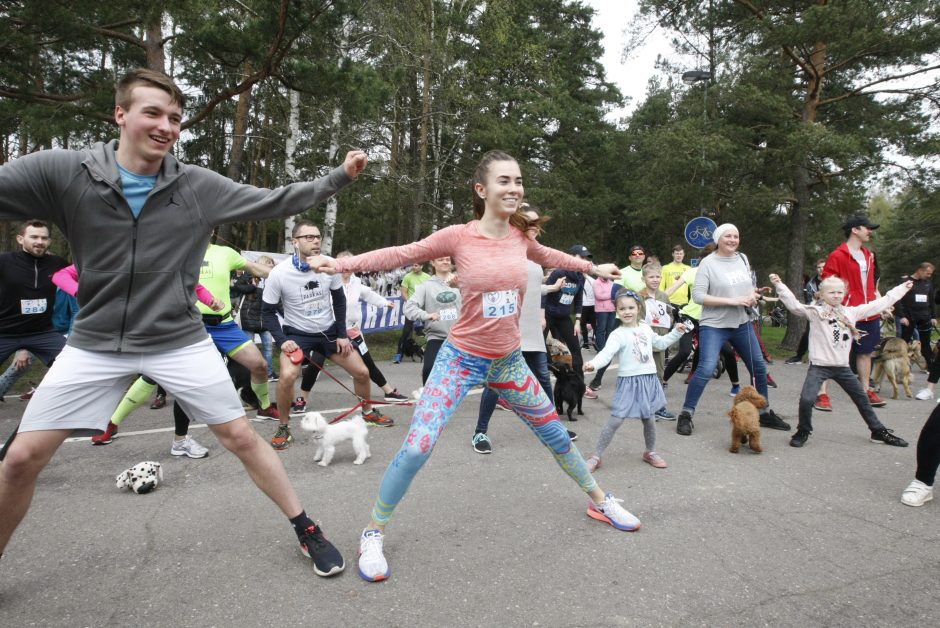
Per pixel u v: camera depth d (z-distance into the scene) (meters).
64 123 9.84
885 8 12.25
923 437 3.65
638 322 4.55
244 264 5.21
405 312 5.42
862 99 14.27
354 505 3.62
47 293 5.37
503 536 3.18
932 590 2.65
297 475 4.22
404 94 17.95
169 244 2.43
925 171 13.81
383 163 16.12
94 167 2.26
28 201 2.24
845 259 6.57
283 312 5.27
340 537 3.16
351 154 2.55
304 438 5.27
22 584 2.65
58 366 2.39
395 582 2.69
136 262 2.37
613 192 30.50
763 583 2.70
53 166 2.23
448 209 20.55
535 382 3.06
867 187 15.10
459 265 2.83
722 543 3.12
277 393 4.89
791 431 5.62
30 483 2.40
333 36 9.34
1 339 5.27
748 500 3.75
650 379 4.43
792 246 13.98
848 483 4.09
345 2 8.70
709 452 4.88
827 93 14.80
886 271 30.64
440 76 17.69
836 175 13.90
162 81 2.31
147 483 3.79
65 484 3.97
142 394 4.93
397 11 15.20
